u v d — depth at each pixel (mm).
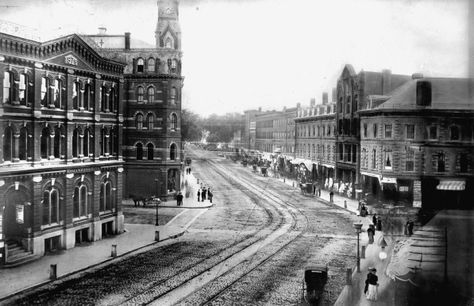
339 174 67375
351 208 55406
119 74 41375
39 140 32688
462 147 50531
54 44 33125
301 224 46500
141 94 59656
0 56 29312
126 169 60250
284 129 86750
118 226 41656
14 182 30562
